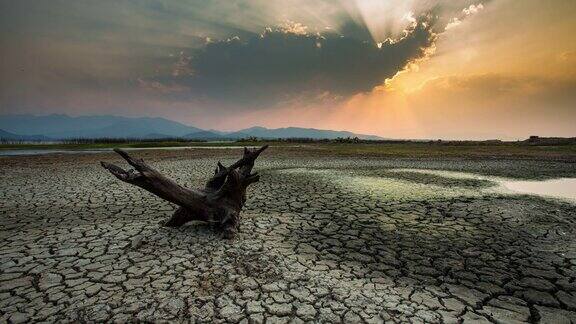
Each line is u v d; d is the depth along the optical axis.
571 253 6.94
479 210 10.59
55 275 5.38
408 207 10.88
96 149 41.94
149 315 4.29
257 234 7.67
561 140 61.00
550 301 5.02
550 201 12.16
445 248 7.15
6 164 22.64
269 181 15.83
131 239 7.11
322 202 11.41
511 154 35.56
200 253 6.37
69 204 10.52
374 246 7.19
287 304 4.63
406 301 4.84
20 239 7.10
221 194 7.82
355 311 4.51
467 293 5.18
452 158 30.28
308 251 6.75
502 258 6.64
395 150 43.09
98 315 4.27
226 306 4.54
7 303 4.54
